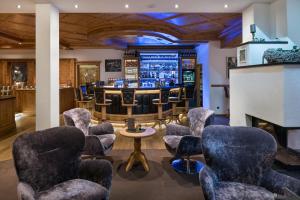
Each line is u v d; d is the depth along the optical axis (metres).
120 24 6.78
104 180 2.30
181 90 8.30
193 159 4.21
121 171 3.68
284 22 4.25
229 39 7.61
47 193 2.09
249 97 4.19
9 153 4.58
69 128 2.49
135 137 3.60
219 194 2.10
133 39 8.66
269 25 4.69
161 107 7.18
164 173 3.61
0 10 5.00
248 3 4.68
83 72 11.44
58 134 2.39
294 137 3.88
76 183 2.25
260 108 3.83
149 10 5.05
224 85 8.38
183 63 11.00
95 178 2.34
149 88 7.55
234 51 8.57
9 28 7.26
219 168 2.40
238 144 2.43
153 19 6.25
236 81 4.75
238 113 4.66
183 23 6.65
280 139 3.97
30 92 9.05
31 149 2.19
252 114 4.09
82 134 2.50
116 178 3.42
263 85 3.74
